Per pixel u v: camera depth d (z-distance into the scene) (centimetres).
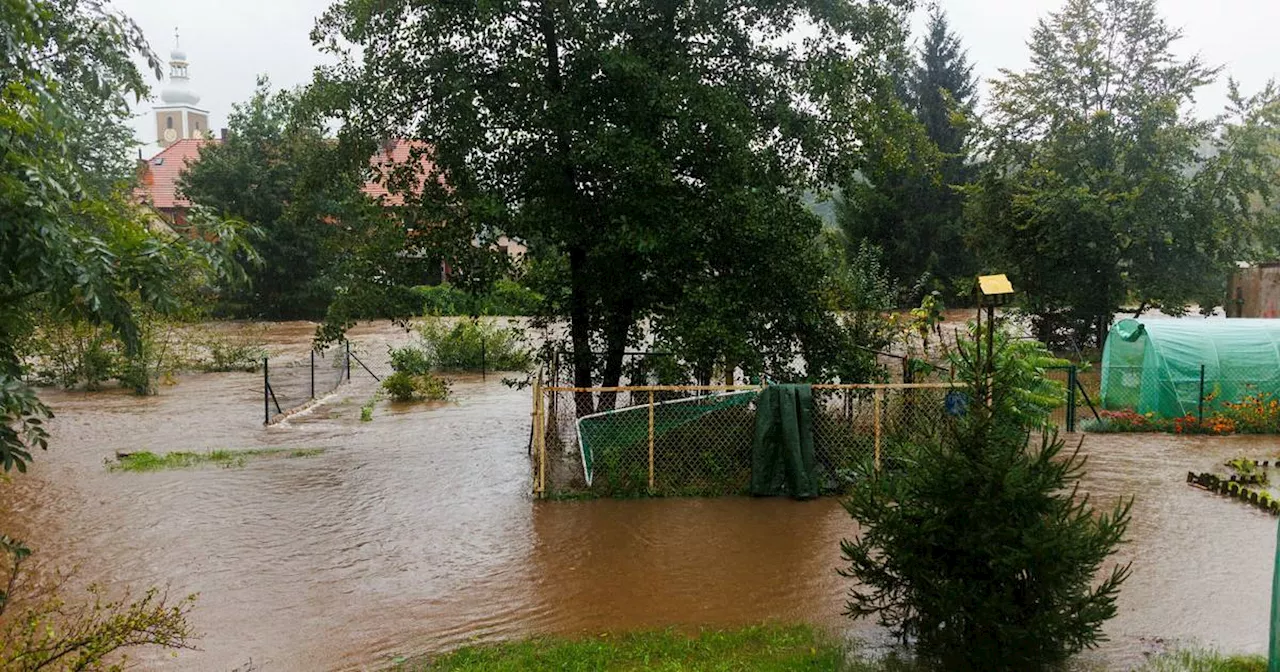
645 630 689
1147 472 1198
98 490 1123
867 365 1240
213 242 513
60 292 455
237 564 849
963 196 4097
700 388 1073
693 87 1120
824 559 858
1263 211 2723
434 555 877
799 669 595
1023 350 1262
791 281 1208
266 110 4378
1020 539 550
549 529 959
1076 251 2438
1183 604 728
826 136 1278
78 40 659
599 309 1299
